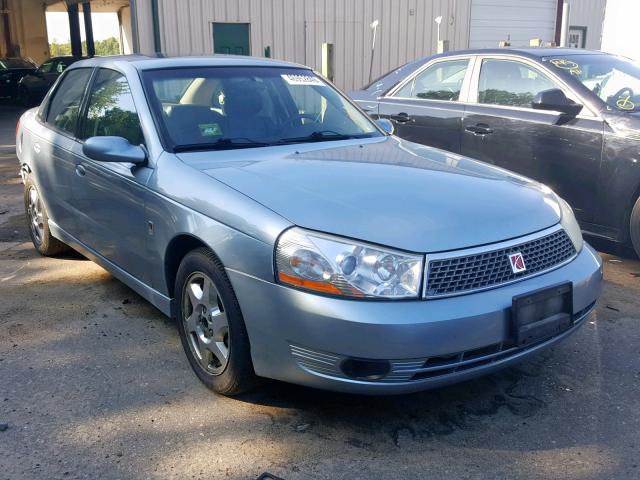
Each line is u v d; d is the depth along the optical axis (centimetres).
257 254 288
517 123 577
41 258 559
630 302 460
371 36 1565
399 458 285
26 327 418
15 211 733
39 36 3139
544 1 1795
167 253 352
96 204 427
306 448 292
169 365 368
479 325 276
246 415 318
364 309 267
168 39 1331
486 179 349
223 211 308
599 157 518
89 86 464
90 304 455
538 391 342
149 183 359
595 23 1948
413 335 265
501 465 280
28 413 319
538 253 306
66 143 467
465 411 323
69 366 366
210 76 421
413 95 695
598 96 539
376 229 279
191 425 309
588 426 310
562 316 306
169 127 377
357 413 321
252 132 398
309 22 1480
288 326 280
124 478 271
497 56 620
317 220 284
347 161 362
